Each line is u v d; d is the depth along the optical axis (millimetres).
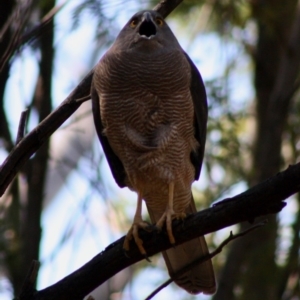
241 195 7785
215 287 9867
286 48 13711
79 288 8344
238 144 13977
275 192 7582
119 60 9875
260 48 15180
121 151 10047
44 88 12719
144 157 9805
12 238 12945
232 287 12695
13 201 13297
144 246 8438
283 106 13578
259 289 12930
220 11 14133
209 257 8062
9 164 8758
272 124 13586
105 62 9992
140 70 9797
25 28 10477
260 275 12969
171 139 9797
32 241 12539
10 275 12641
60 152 16125
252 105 15477
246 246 13031
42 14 11977
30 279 8266
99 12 12117
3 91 10922
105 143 10336
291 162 14500
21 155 8805
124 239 8500
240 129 14852
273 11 14445
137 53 9875
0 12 10516
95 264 8398
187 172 10141
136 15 10234
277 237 13688
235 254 12922
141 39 9883
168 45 10016
